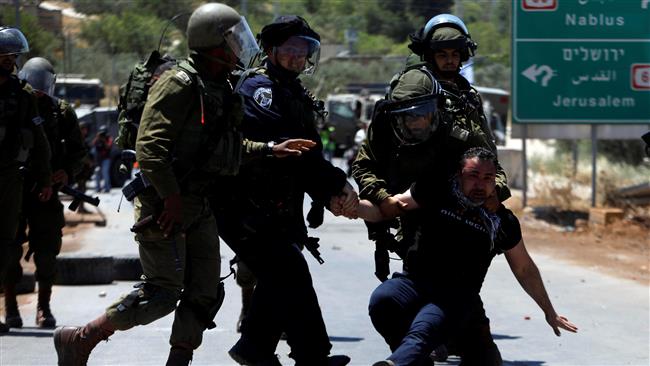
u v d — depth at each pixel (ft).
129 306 45.32
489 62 578.25
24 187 68.80
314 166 47.16
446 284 44.14
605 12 154.40
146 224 44.45
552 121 155.84
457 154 48.67
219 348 63.31
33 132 63.82
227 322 73.05
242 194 46.80
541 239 136.98
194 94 43.65
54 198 70.38
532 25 155.12
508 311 80.69
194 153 44.14
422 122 47.16
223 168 44.75
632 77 154.71
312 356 46.96
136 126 53.83
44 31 257.14
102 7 489.26
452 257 44.04
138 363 58.23
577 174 204.74
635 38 154.40
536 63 155.53
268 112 47.19
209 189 45.83
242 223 46.70
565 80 155.22
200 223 45.98
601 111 154.92
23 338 66.03
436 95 47.34
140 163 42.96
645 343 67.97
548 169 239.91
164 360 59.16
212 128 44.24
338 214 47.50
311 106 48.67
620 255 121.90
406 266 45.32
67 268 92.99
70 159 70.23
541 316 78.54
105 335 46.39
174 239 44.91
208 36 44.19
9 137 61.87
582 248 128.16
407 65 52.37
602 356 63.31
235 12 45.03
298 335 46.78
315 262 110.52
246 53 45.16
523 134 160.56
